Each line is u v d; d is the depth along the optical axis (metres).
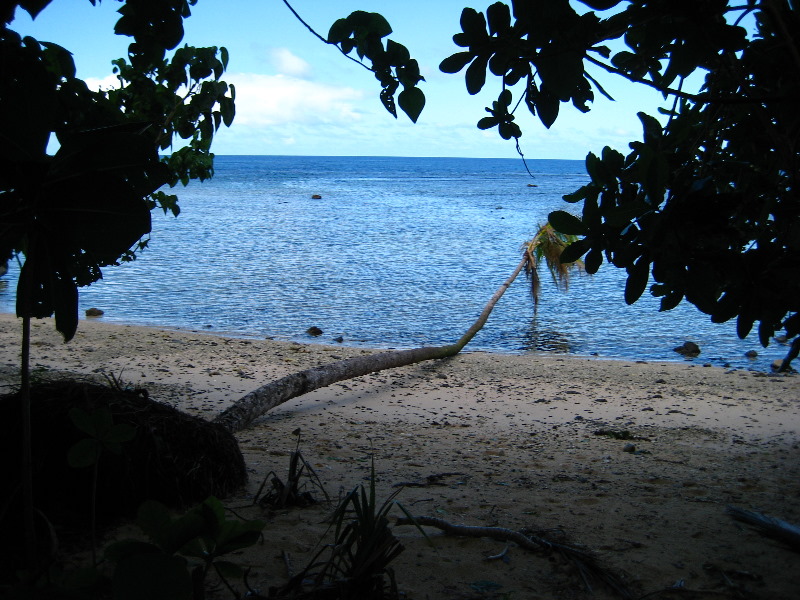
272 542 3.75
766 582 3.50
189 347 12.38
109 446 2.69
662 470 6.20
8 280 20.38
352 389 9.99
